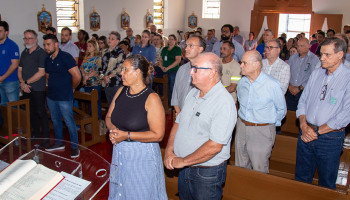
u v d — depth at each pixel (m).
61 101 3.74
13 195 1.31
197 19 13.23
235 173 2.28
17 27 6.05
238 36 11.64
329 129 2.48
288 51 7.66
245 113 2.74
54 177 1.41
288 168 3.24
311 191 2.05
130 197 2.16
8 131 3.74
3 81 4.36
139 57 2.10
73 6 8.08
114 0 9.16
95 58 4.75
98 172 1.79
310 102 2.66
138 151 2.12
